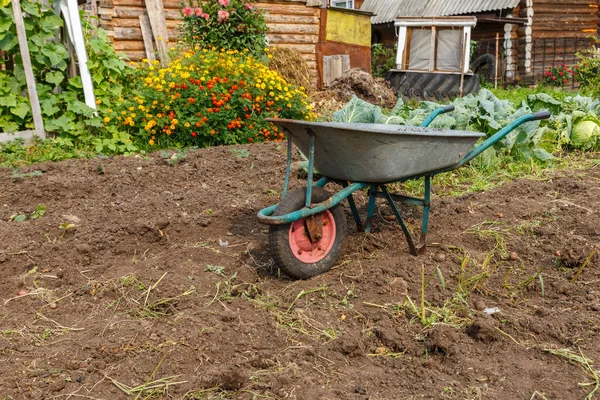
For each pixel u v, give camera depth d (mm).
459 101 6629
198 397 2633
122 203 5137
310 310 3402
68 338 3111
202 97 7535
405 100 13102
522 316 3312
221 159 6574
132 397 2639
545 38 19359
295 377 2766
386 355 3002
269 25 12406
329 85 13180
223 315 3279
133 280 3715
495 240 4418
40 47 7133
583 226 4578
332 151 3658
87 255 4164
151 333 3102
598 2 20203
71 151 6980
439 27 14367
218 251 4195
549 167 6469
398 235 4535
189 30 10445
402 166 3713
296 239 3750
